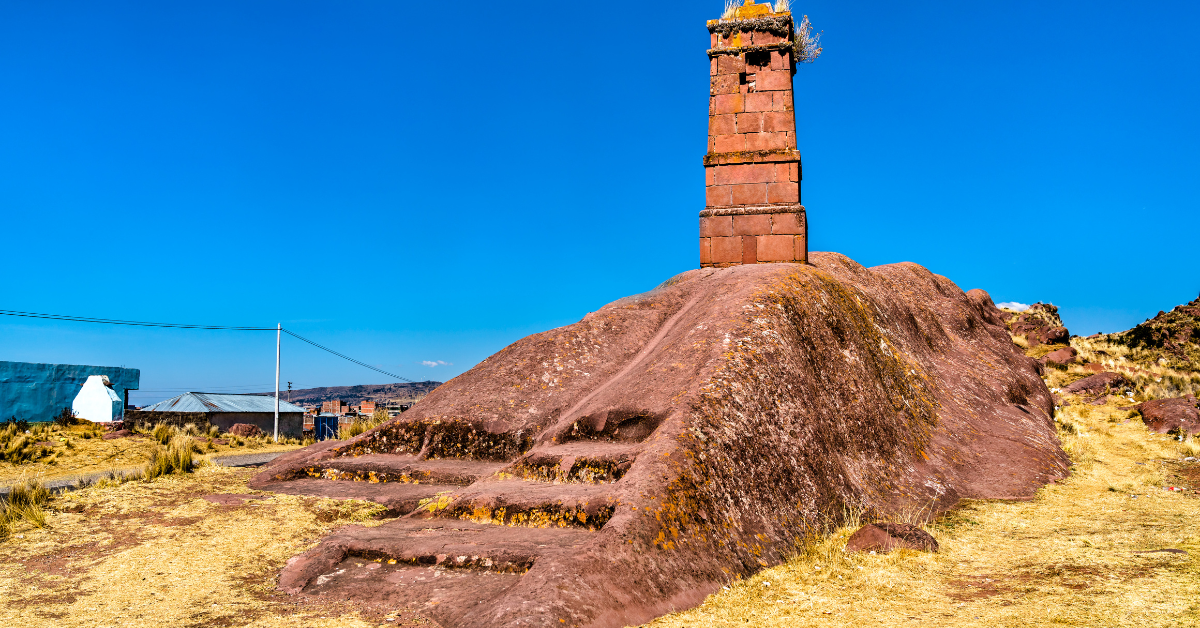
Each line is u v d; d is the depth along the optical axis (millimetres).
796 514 6496
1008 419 10781
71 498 7949
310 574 5410
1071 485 8625
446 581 5141
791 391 7766
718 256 13219
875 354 9969
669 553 5176
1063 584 4617
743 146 13477
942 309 14633
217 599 5016
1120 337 24203
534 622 4109
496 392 9578
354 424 13125
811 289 9906
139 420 36000
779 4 13883
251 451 24547
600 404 7852
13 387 35625
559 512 6039
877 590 4828
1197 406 13297
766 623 4305
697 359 7902
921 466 8500
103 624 4535
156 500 7828
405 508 7383
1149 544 5648
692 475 5953
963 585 4848
